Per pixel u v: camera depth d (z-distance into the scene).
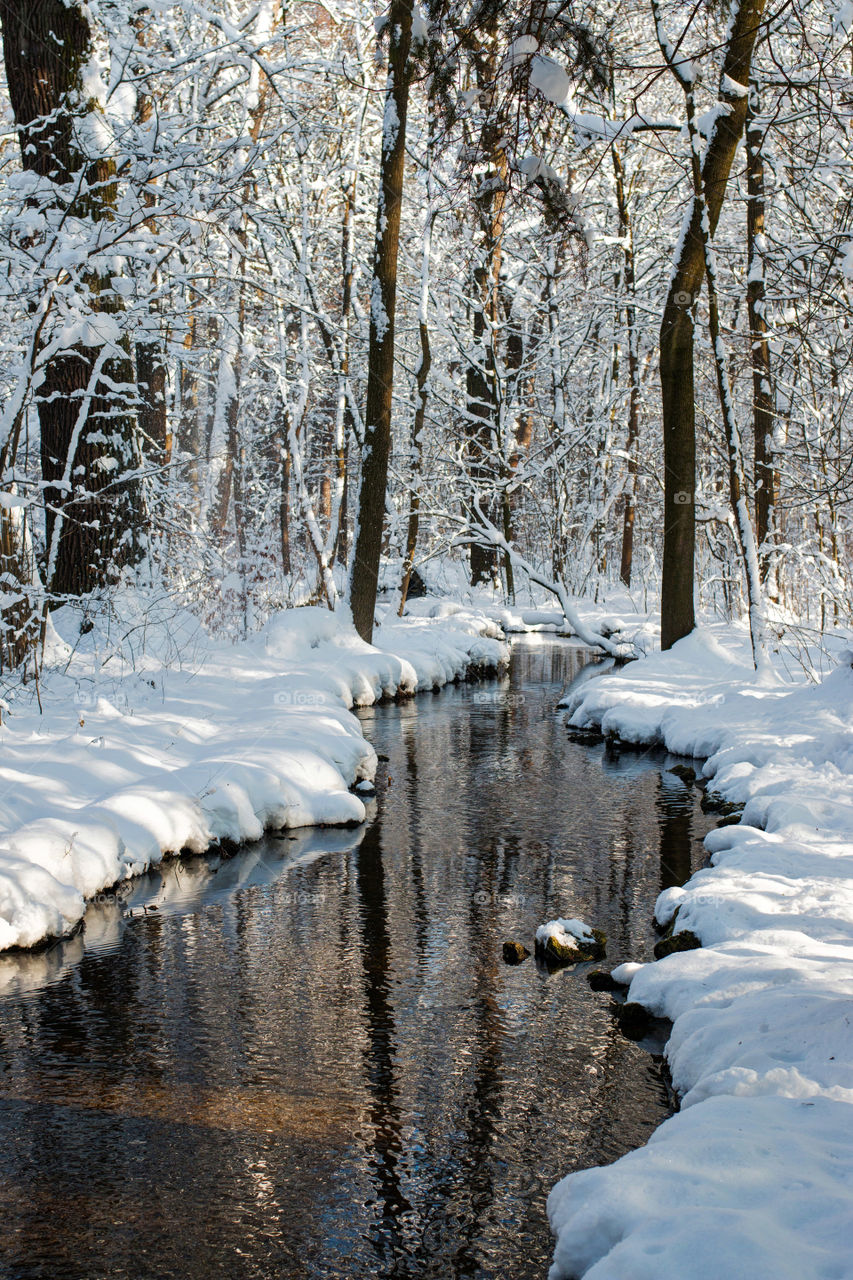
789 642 13.86
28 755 7.76
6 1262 3.39
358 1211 3.63
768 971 4.61
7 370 9.63
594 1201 2.80
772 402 16.56
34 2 10.50
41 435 11.02
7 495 7.88
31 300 9.26
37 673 8.83
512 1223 3.57
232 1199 3.69
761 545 15.90
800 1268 2.33
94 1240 3.49
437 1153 3.96
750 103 14.38
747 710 10.63
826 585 14.63
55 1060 4.63
